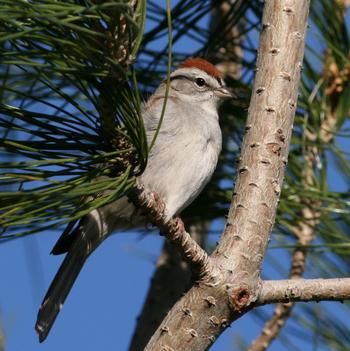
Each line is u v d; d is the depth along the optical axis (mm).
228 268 5879
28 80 6766
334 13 7812
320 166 7703
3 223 4641
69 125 5180
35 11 4270
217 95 8828
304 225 7746
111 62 4691
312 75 7926
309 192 7398
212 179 8625
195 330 5863
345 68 7883
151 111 8109
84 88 5023
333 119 7902
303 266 7695
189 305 5867
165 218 5734
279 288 5984
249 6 8039
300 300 6004
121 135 5203
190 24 7828
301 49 6223
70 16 4543
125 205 8242
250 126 6141
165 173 8039
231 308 5855
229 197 8281
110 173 5344
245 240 5938
